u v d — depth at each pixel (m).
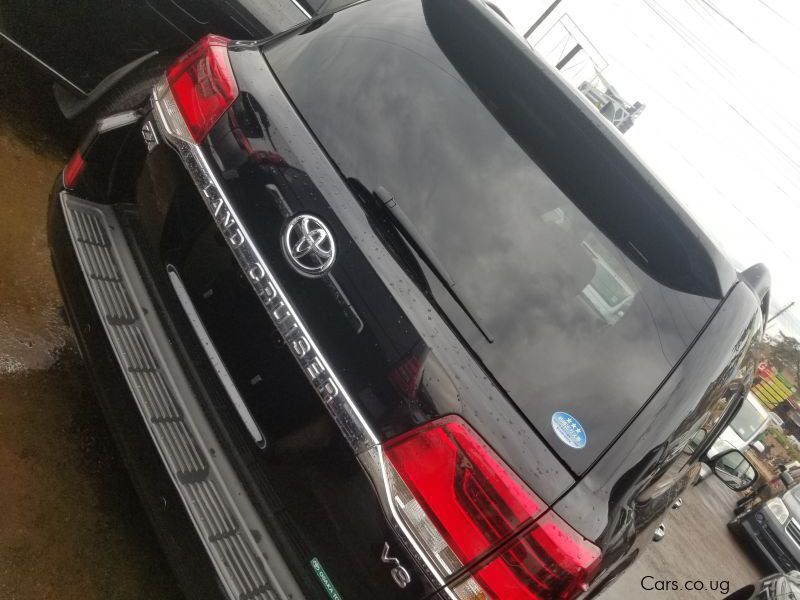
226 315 1.66
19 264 2.62
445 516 1.39
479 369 1.44
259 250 1.57
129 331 1.78
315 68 1.76
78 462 2.19
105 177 1.98
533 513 1.38
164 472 1.62
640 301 1.66
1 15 2.58
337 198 1.53
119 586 2.00
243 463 1.65
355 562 1.47
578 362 1.54
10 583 1.80
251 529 1.59
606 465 1.51
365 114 1.65
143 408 1.68
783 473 9.46
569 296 1.57
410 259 1.49
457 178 1.59
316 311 1.49
